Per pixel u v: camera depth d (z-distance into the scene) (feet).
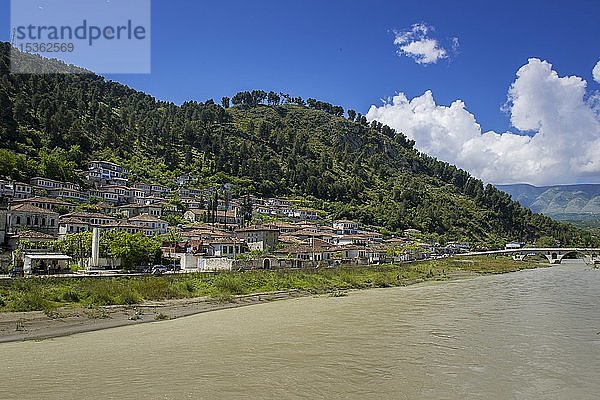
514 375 81.92
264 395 70.18
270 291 230.27
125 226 387.96
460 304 186.50
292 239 450.71
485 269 446.60
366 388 74.02
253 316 156.76
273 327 133.39
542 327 129.80
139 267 269.03
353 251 419.95
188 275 228.84
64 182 510.58
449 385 75.87
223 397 69.15
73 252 277.03
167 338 117.08
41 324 134.00
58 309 155.63
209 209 540.93
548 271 452.76
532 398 70.28
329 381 77.61
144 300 186.50
